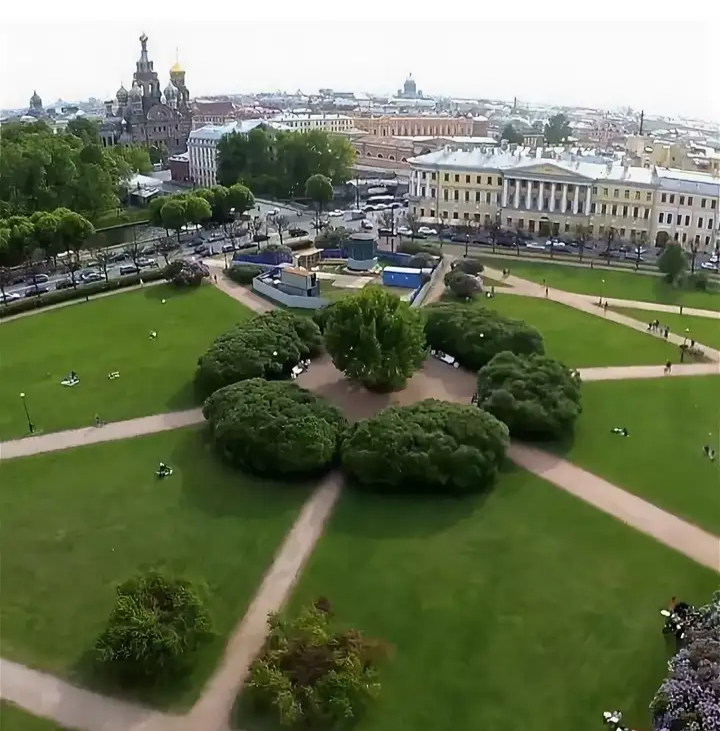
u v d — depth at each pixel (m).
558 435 108.12
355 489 94.75
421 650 69.19
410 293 171.12
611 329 151.88
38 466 100.81
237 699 64.50
